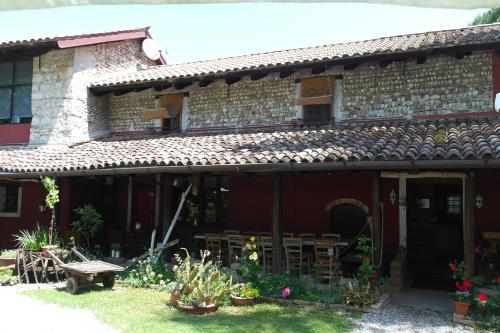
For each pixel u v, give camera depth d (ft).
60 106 41.01
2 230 43.01
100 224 41.14
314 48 43.14
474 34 31.86
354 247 33.88
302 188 36.35
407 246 33.60
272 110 37.78
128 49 48.47
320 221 35.40
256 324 20.98
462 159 21.43
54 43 38.65
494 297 21.68
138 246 39.96
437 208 35.17
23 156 38.11
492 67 30.99
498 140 22.59
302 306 24.54
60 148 39.88
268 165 25.72
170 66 47.52
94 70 43.62
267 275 27.07
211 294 24.20
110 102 45.55
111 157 32.48
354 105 34.86
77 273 27.61
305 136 31.04
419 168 22.89
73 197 40.57
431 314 23.22
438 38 34.17
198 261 33.71
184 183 41.75
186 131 41.14
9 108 42.93
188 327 20.26
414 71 33.35
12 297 26.40
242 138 33.68
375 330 20.36
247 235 36.04
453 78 32.09
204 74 37.40
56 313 22.75
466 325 21.34
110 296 26.71
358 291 24.26
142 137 41.04
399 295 27.45
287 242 31.19
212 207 40.73
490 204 30.55
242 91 39.29
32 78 42.37
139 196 44.37
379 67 34.40
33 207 42.04
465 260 24.22
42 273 31.09
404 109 33.24
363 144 25.99
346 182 34.91
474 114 31.12
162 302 25.29
